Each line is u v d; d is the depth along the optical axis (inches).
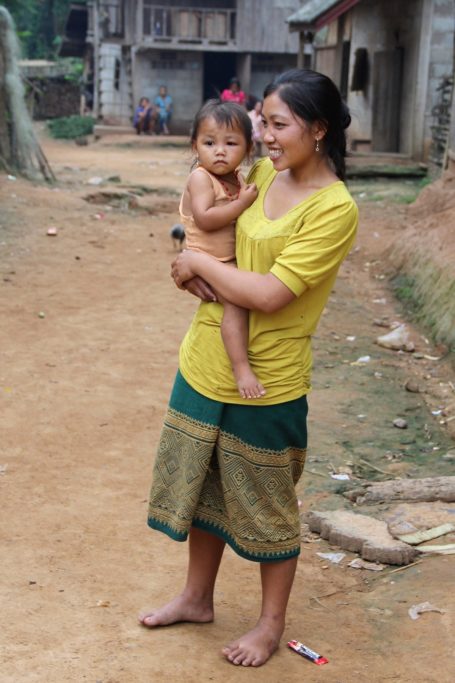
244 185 127.5
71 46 1672.0
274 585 130.1
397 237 441.4
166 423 130.5
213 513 132.2
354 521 177.2
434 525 175.6
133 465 206.7
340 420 241.8
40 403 241.9
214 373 124.3
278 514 127.0
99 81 1369.3
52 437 220.2
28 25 2092.8
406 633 137.5
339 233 117.6
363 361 294.8
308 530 179.6
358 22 858.8
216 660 129.6
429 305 339.9
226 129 122.3
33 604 143.9
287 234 118.6
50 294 358.6
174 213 576.1
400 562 162.9
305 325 123.8
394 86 773.3
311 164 120.3
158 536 172.2
